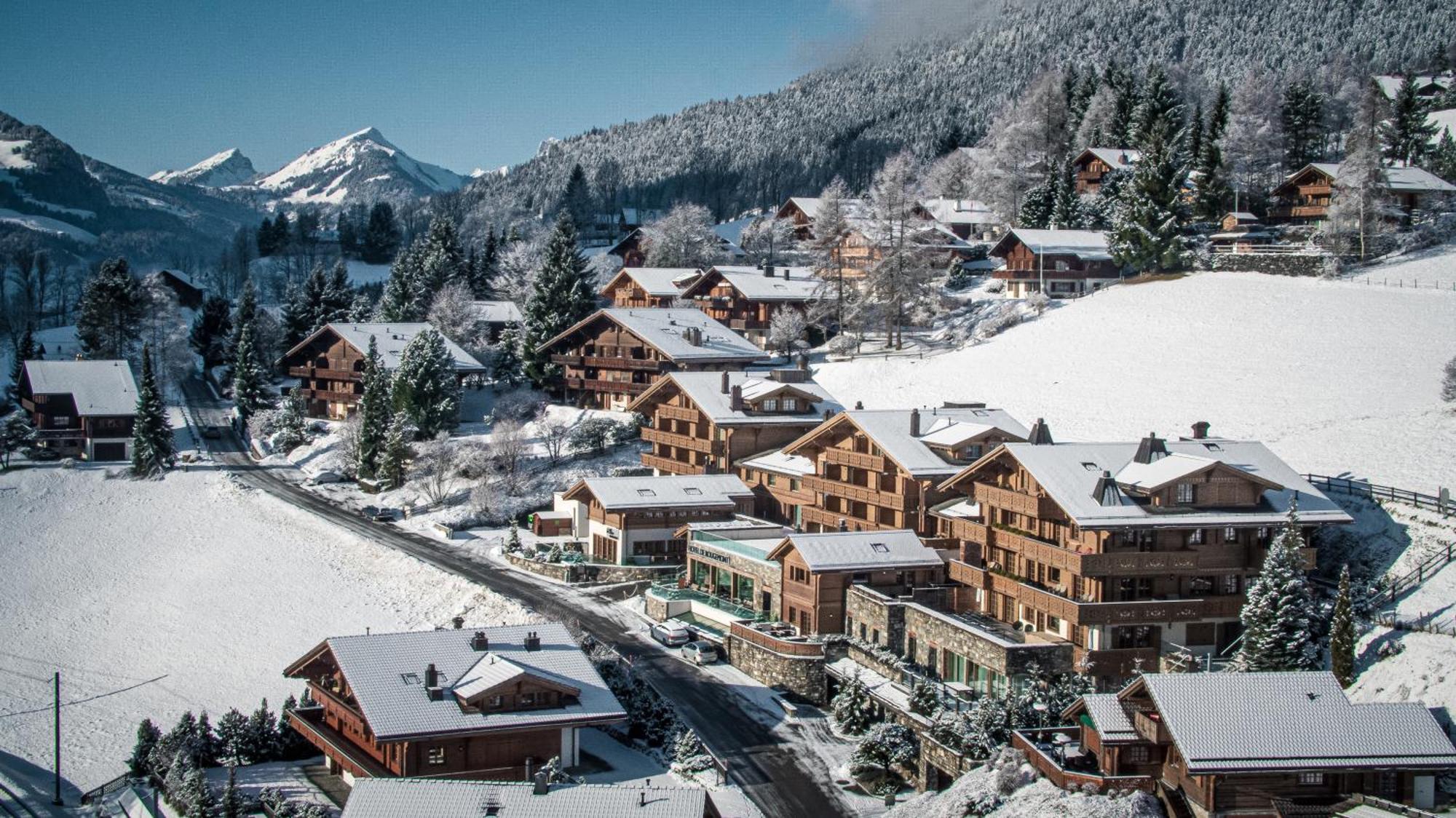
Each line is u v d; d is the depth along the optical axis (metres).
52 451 133.38
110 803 65.62
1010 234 147.38
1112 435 98.94
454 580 93.69
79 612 94.81
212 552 106.25
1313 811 49.12
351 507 116.81
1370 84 178.88
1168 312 124.81
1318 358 104.94
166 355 165.62
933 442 85.88
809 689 72.56
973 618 73.81
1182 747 49.56
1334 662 59.62
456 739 60.66
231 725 67.75
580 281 143.00
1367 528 72.69
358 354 142.88
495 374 147.50
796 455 100.44
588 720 62.38
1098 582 66.25
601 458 118.94
